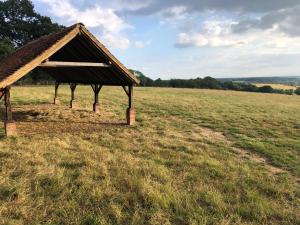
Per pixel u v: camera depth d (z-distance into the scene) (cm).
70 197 693
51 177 779
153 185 770
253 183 852
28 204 646
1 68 1481
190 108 2725
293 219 653
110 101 3034
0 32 6969
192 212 652
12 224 564
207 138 1469
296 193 795
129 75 1532
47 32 7112
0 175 785
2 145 1097
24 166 869
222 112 2536
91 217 605
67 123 1644
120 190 748
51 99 2909
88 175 819
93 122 1705
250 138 1501
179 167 959
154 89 6162
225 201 723
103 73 1691
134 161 974
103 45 1395
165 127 1689
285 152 1223
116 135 1388
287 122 2066
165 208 666
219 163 1016
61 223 591
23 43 7125
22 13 7069
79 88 4934
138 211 646
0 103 2459
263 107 3219
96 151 1071
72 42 1421
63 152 1039
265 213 670
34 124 1584
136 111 2355
